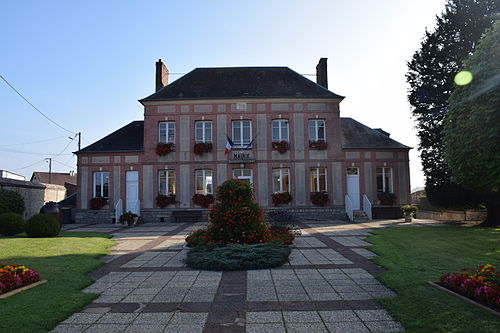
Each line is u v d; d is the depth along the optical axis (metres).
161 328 4.74
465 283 5.54
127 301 5.97
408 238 12.76
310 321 4.94
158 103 22.25
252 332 4.57
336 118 22.31
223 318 5.09
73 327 4.79
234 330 4.64
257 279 7.31
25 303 5.53
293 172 21.91
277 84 23.30
